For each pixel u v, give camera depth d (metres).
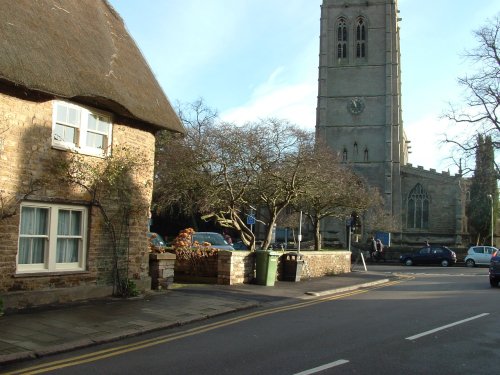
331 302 14.12
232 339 8.86
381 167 62.34
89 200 12.59
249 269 17.50
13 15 11.54
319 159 20.89
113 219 13.23
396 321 10.70
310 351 7.90
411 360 7.36
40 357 7.52
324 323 10.50
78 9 14.30
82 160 12.28
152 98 14.79
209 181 19.78
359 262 42.59
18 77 10.45
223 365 7.05
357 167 62.88
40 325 9.34
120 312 10.94
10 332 8.72
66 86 11.48
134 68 14.95
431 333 9.35
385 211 53.16
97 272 12.78
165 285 14.86
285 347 8.20
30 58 11.03
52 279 11.63
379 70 64.19
